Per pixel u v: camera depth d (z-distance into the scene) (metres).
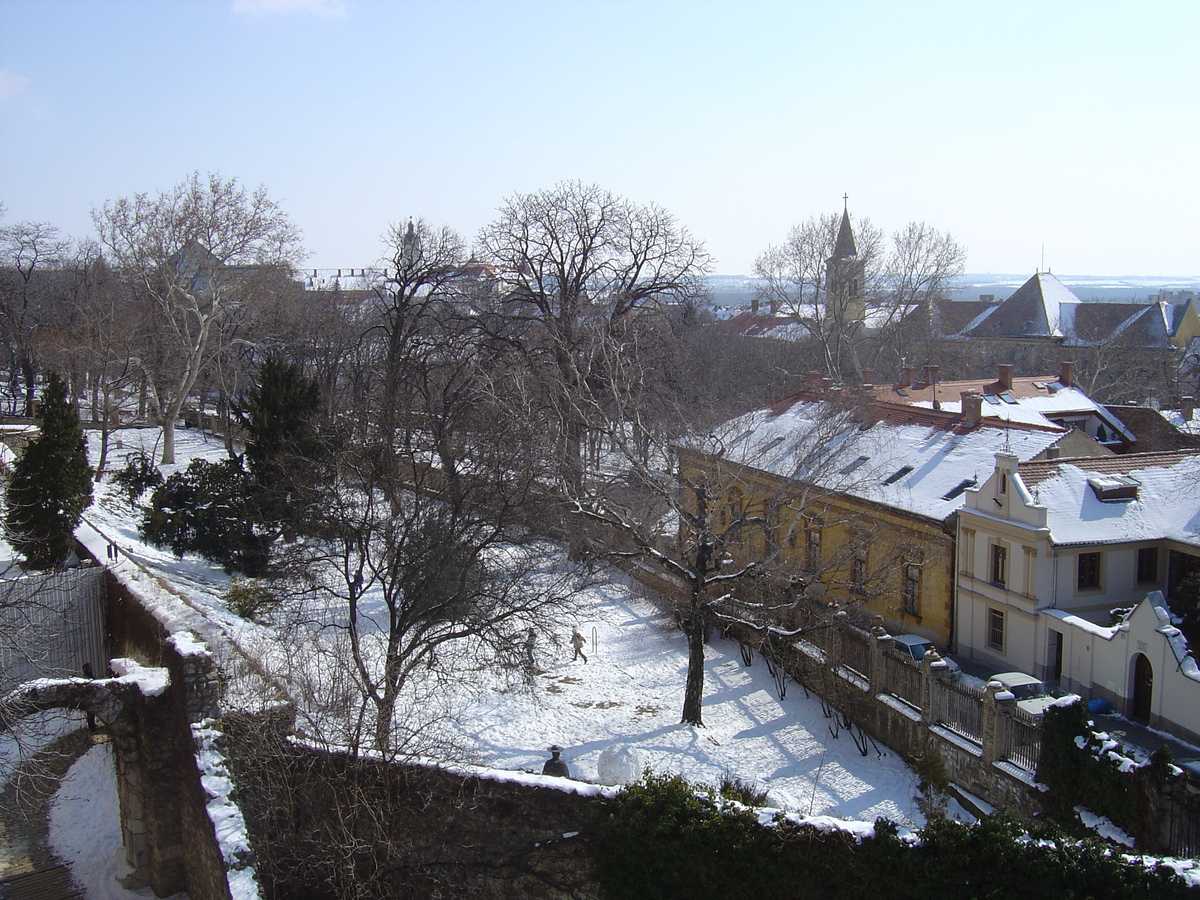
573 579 35.38
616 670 31.72
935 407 44.84
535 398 37.78
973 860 15.47
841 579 35.81
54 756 24.67
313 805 18.55
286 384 35.16
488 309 49.81
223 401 65.69
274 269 60.22
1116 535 28.30
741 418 41.91
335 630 30.58
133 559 31.23
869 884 16.08
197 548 35.03
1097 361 77.06
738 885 16.55
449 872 18.16
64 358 56.50
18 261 73.19
